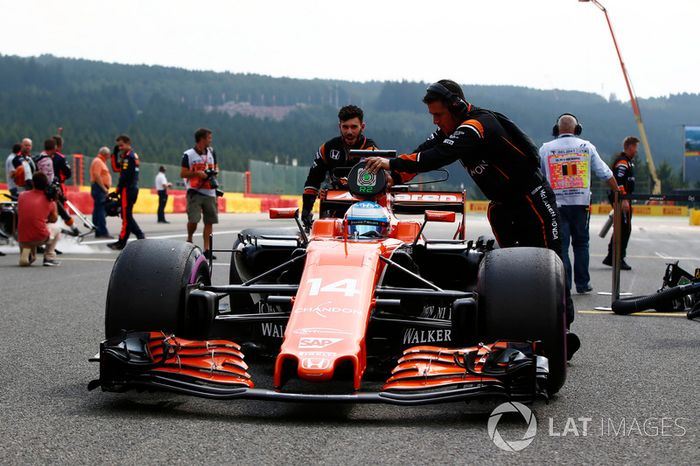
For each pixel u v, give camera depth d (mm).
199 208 12180
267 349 5199
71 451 3484
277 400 3842
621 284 10516
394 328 4980
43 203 11422
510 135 5238
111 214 14461
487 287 4309
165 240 4609
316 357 3812
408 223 5320
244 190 49812
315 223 5133
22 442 3607
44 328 6605
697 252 16391
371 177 5293
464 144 5008
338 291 4262
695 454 3539
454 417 4086
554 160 9297
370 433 3783
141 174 39719
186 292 4414
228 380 4043
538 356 4090
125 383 4031
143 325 4309
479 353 4082
